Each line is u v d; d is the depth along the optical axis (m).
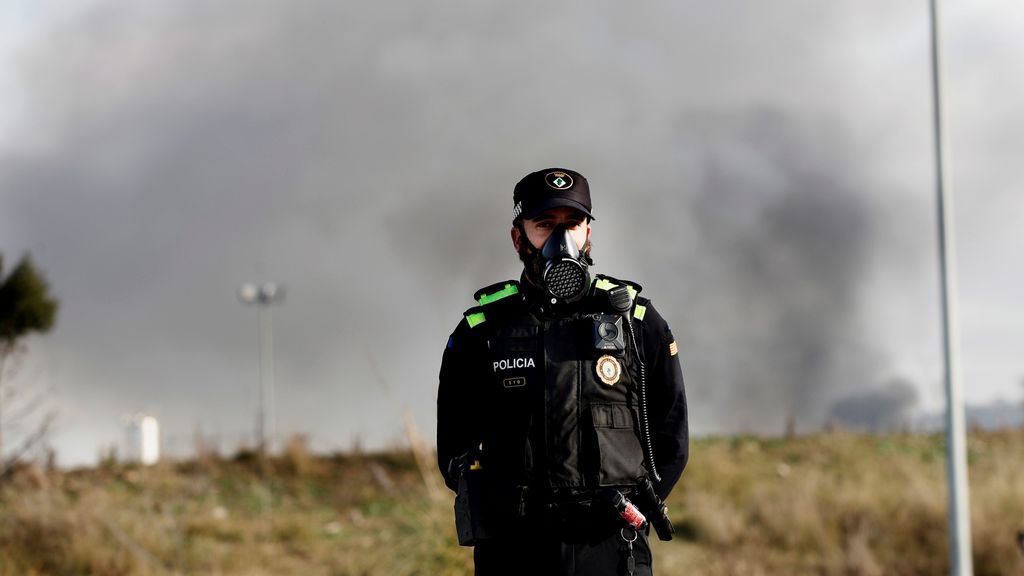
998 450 29.67
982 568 20.78
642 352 5.34
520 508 5.11
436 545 13.95
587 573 5.10
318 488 24.50
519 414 5.18
